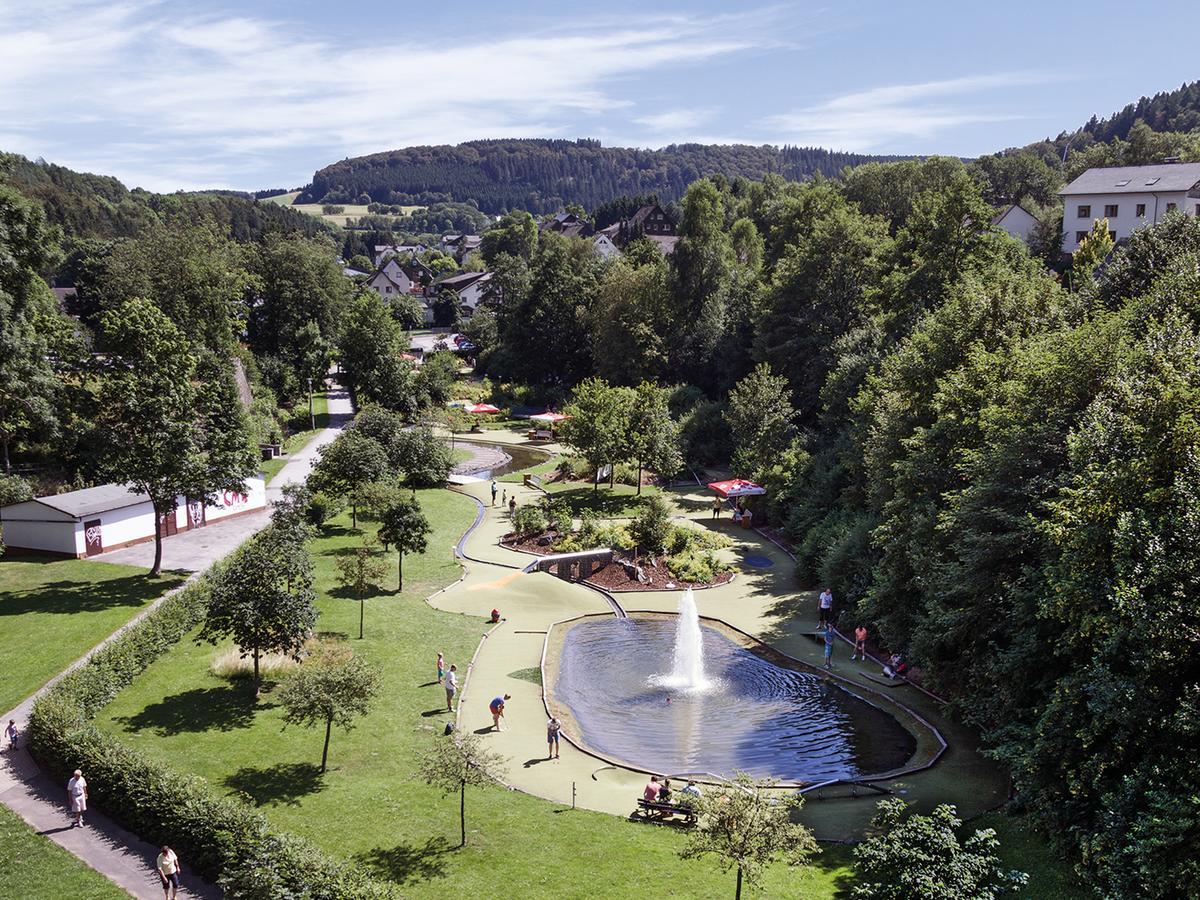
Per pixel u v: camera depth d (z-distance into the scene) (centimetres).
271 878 2158
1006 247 7306
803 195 10194
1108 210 9744
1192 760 2020
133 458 4772
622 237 19812
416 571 5359
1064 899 2155
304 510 5703
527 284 13800
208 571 4666
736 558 5875
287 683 3019
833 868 2470
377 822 2688
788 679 4006
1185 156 11556
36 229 6356
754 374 7850
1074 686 2309
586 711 3647
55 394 6488
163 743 3127
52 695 3164
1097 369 3109
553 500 7056
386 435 7469
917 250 7175
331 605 4638
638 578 5362
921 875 2048
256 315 11469
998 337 4562
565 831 2662
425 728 3394
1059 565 2506
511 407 11594
